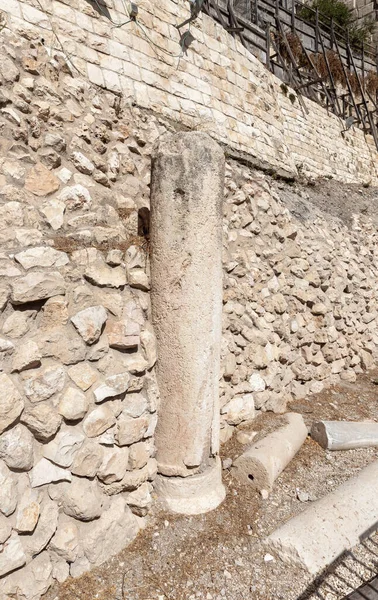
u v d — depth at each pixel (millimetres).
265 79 8211
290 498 3615
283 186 7746
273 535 3080
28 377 2590
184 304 3227
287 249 5695
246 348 4668
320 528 3123
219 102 6777
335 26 16172
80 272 2992
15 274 2625
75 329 2855
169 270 3232
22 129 3176
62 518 2727
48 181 3219
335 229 7293
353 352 6496
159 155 3221
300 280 5727
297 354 5469
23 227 2906
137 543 3014
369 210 9227
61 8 4551
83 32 4750
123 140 4340
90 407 2898
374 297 7402
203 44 6699
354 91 15164
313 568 2902
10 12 3986
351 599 2654
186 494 3287
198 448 3301
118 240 3445
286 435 4168
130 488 3113
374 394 5918
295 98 10523
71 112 3795
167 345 3285
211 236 3281
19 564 2436
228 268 4660
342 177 11531
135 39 5473
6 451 2432
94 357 2945
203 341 3275
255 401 4621
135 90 5230
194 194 3189
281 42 12008
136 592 2691
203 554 2990
